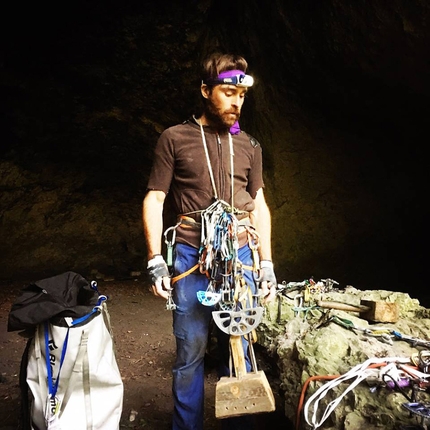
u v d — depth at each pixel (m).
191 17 6.47
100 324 2.05
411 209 6.75
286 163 6.98
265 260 1.97
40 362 1.99
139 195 9.23
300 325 2.33
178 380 1.95
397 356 1.86
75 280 2.18
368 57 5.09
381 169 6.69
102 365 2.00
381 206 6.87
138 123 8.02
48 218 8.74
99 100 7.61
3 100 7.34
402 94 5.39
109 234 9.27
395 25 4.49
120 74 7.21
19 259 8.55
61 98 7.52
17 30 6.57
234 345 1.67
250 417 2.04
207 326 1.92
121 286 7.68
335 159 6.82
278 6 5.58
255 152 2.00
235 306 1.73
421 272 6.76
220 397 1.55
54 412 1.91
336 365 1.83
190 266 1.87
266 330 2.47
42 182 8.46
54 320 1.97
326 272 7.16
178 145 1.86
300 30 5.55
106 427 2.00
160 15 6.43
